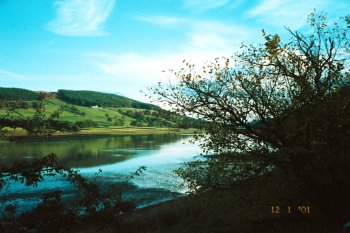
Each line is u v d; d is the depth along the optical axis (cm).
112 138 13575
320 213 1227
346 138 1056
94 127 19100
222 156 1188
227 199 1316
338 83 1108
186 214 1866
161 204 2597
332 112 1030
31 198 2800
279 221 1290
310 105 1080
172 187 3650
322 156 1052
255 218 1449
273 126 1096
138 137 14475
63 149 8075
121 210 653
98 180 3962
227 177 1223
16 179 596
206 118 1203
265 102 1118
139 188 3588
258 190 1231
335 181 1109
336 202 1140
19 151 6888
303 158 1077
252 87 1164
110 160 6116
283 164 1146
